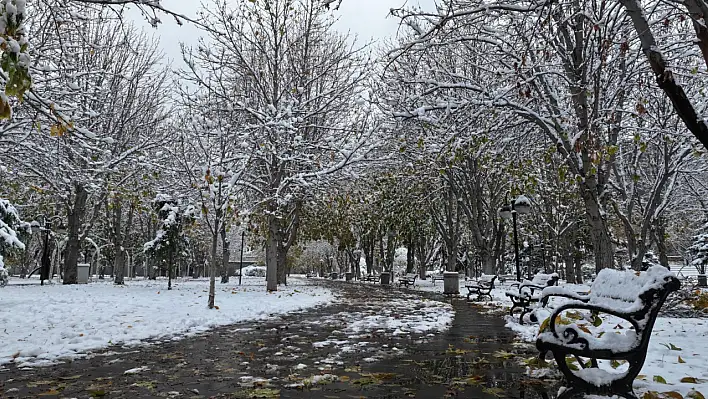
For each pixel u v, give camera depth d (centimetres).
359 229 4081
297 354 687
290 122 1944
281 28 2231
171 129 2050
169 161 2016
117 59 2462
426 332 916
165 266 3241
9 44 341
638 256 1652
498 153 1502
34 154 1623
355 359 653
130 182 2250
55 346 721
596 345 420
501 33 1171
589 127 1069
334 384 516
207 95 1855
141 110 2648
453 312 1309
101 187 2070
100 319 976
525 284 1112
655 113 1501
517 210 1688
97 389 491
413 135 1806
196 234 3788
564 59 1217
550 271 3756
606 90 1355
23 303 1284
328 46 2577
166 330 891
